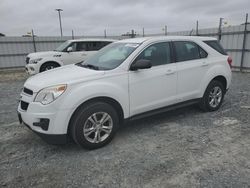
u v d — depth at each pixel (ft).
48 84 11.61
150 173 10.27
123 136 14.19
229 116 17.19
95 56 16.08
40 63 37.09
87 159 11.57
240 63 41.98
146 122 16.35
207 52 17.30
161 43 15.03
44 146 13.12
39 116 11.35
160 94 14.73
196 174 10.09
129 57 13.61
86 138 12.12
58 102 11.27
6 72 52.06
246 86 28.12
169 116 17.43
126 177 10.02
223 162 10.98
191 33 51.98
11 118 18.07
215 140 13.32
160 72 14.48
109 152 12.24
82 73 12.73
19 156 12.07
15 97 25.43
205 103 17.65
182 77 15.60
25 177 10.20
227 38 43.86
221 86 18.26
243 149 12.19
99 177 10.07
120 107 13.19
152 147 12.66
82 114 11.78
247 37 40.19
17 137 14.43
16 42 57.21
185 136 13.94
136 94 13.66
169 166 10.77
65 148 12.78
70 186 9.53
